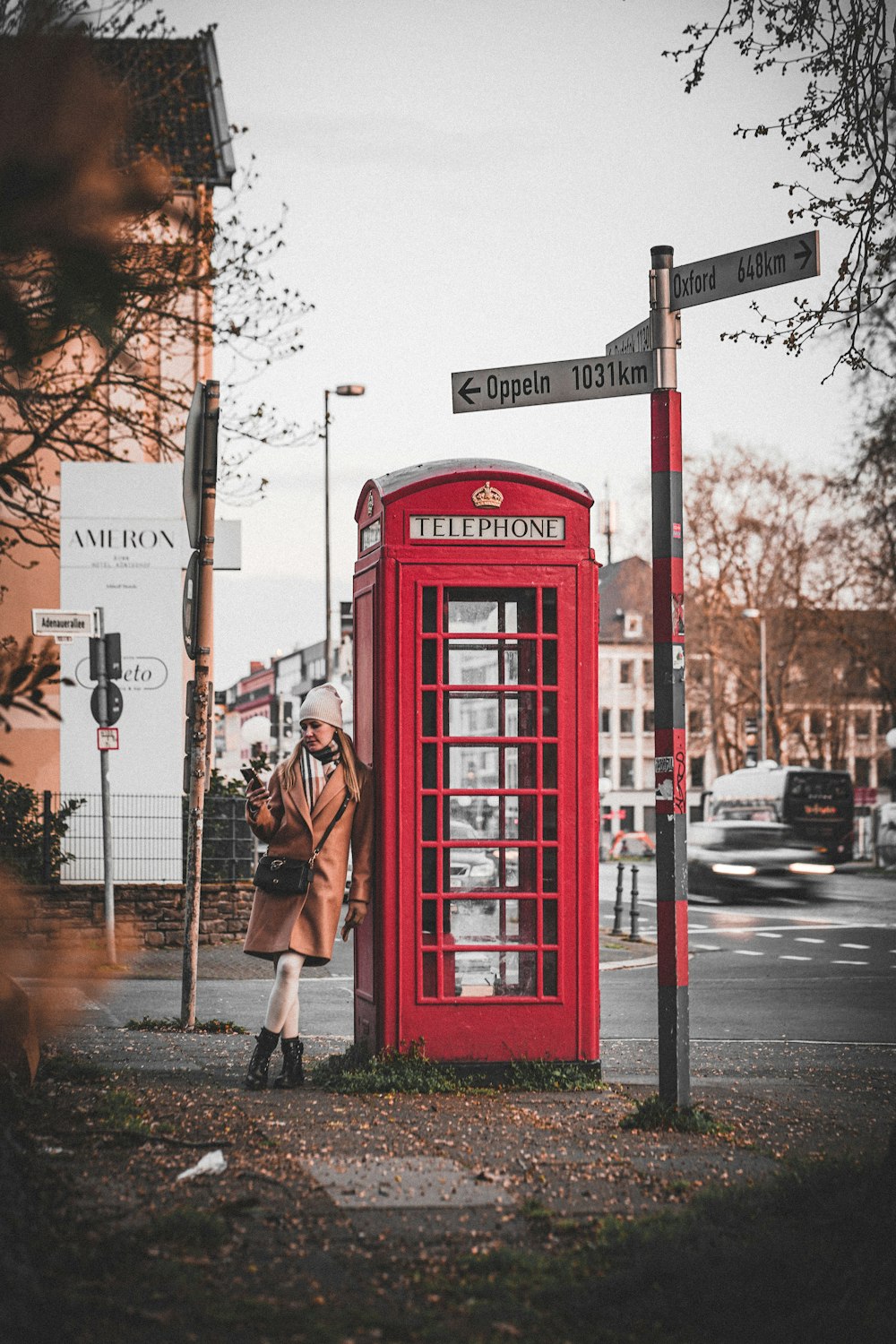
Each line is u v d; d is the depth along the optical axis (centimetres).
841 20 820
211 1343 415
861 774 9125
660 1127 731
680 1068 746
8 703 380
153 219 381
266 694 10369
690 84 845
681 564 757
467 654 873
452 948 868
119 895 2005
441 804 868
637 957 2044
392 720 866
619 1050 1141
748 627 6550
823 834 5128
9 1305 396
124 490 2003
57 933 451
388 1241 523
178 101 1631
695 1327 449
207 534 1100
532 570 873
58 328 380
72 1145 658
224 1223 527
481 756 873
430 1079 837
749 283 741
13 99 352
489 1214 561
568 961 877
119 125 362
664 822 751
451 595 870
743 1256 489
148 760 2019
